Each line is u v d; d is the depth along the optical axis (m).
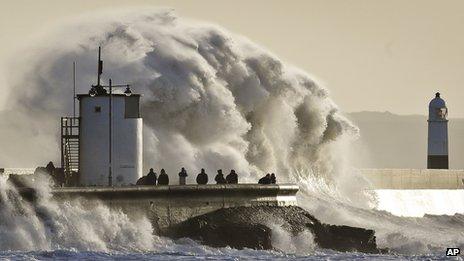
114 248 108.56
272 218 119.31
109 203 109.25
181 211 114.25
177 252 108.50
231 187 118.56
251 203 120.44
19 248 104.94
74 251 104.94
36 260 100.25
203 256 107.12
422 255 120.88
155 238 110.81
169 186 113.44
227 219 116.38
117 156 119.31
